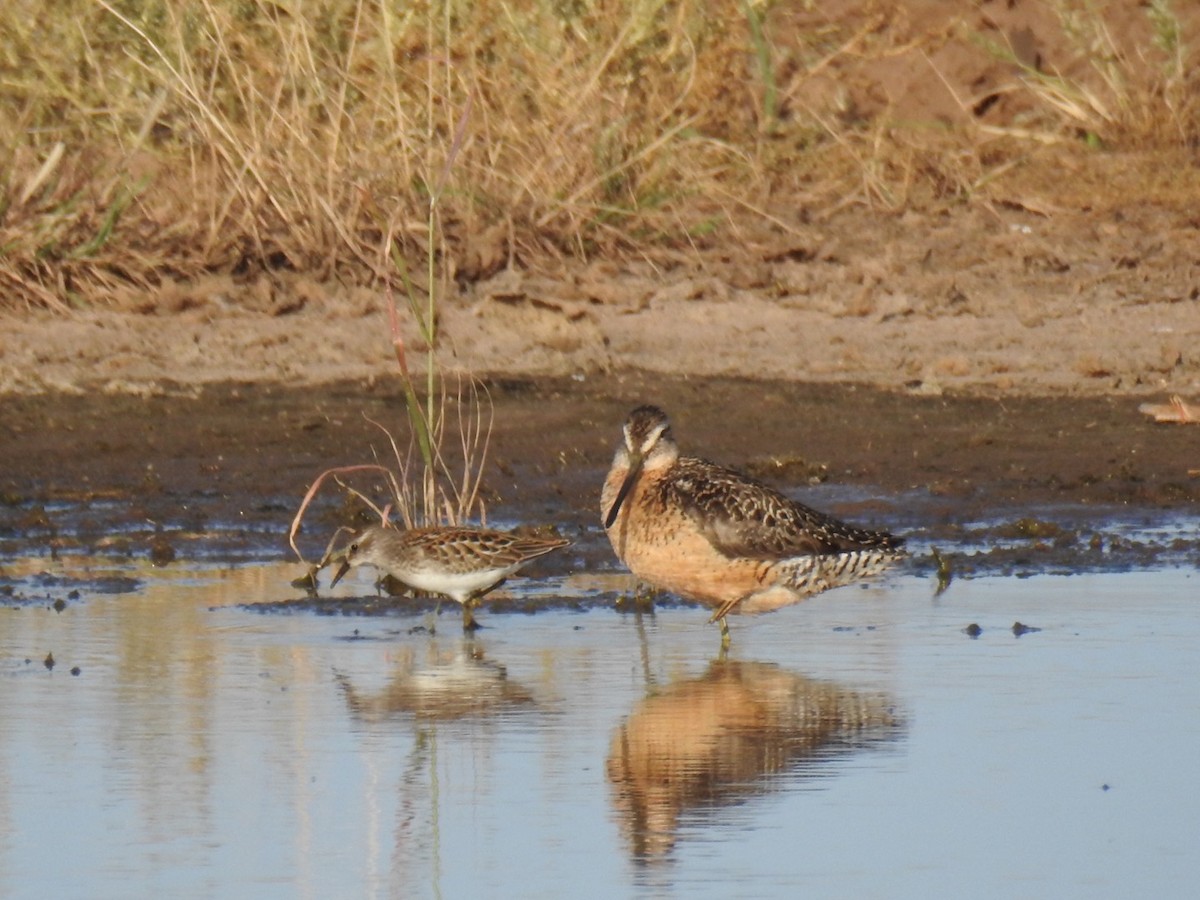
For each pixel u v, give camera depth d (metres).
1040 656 10.27
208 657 10.23
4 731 8.88
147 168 17.83
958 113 21.97
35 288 16.62
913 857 7.37
